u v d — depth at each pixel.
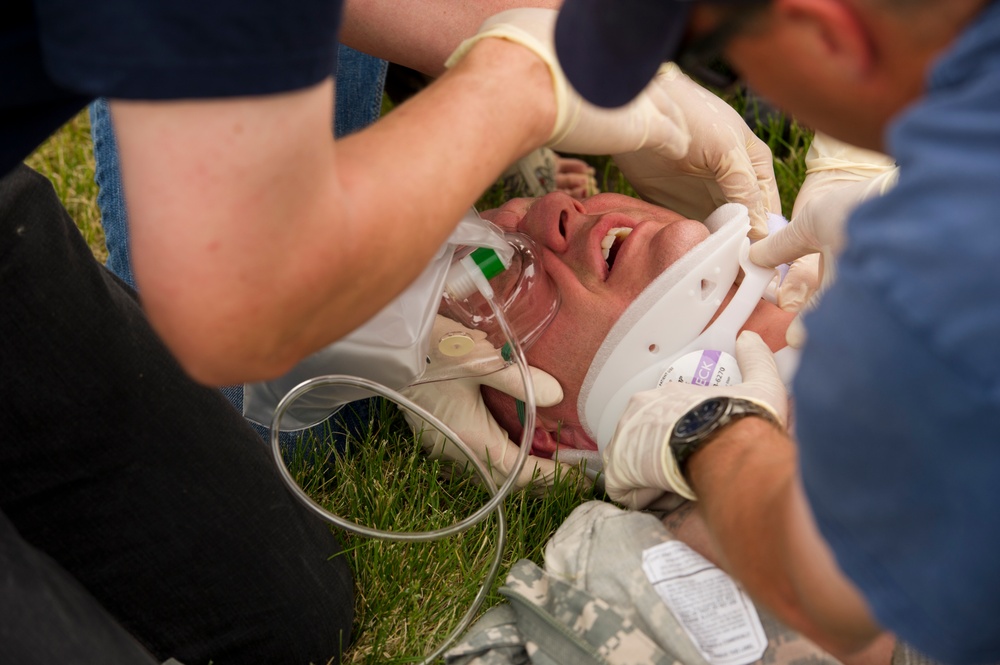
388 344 1.66
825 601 0.94
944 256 0.72
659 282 1.81
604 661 1.54
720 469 1.36
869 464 0.80
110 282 1.53
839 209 1.69
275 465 1.69
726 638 1.53
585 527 1.73
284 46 0.83
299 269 0.94
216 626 1.64
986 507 0.74
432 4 1.86
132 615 1.60
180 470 1.52
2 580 1.14
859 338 0.77
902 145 0.78
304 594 1.68
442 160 1.08
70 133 3.11
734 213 1.90
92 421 1.43
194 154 0.85
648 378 1.88
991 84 0.71
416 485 2.03
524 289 1.88
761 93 0.95
